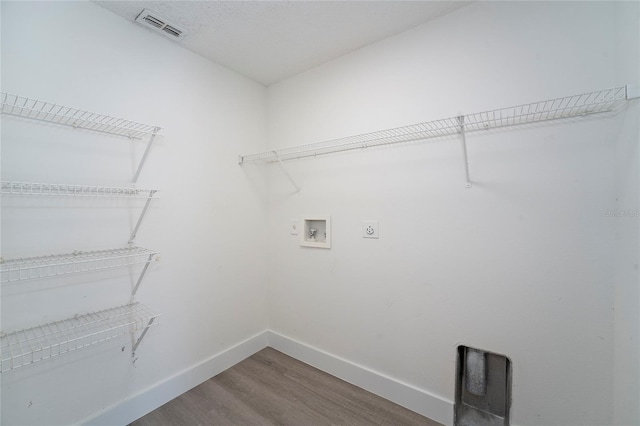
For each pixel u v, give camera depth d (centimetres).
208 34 170
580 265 121
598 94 115
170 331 174
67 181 134
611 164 114
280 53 191
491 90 139
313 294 212
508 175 136
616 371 113
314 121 210
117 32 151
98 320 142
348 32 169
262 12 151
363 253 184
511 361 136
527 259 132
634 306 102
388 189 173
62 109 131
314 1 144
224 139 208
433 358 158
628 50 104
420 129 159
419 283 162
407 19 157
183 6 146
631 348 103
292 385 187
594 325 118
